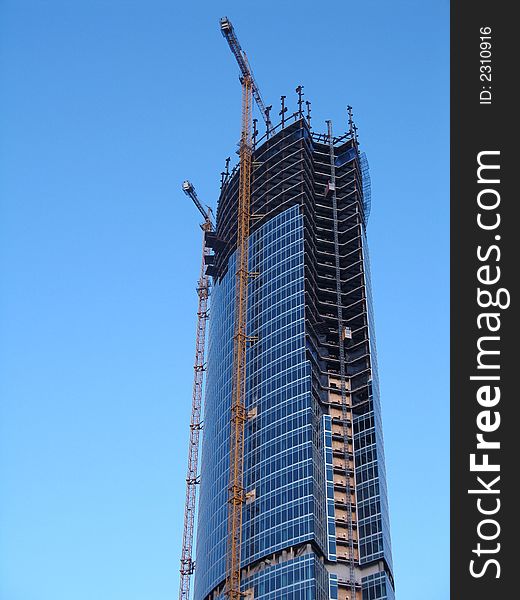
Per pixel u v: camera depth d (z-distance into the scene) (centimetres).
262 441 19325
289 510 17725
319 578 16850
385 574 17488
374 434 19525
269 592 16912
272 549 17425
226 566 18225
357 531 18400
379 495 18612
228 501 18812
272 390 19900
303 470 18088
